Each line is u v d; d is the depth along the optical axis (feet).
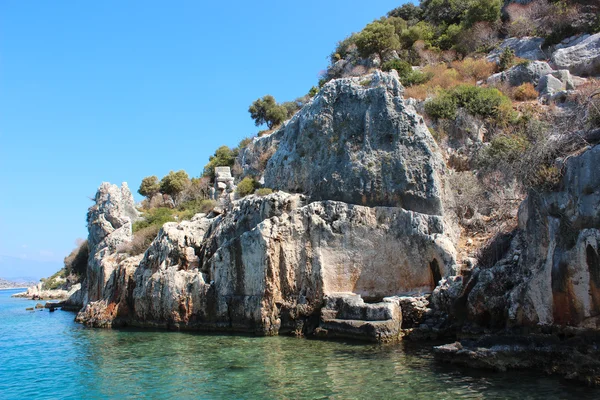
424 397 42.24
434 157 83.92
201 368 57.62
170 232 96.94
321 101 93.15
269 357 60.90
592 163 47.52
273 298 78.18
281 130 139.23
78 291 176.14
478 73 132.26
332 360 57.21
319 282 77.20
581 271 47.21
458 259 74.69
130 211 166.09
